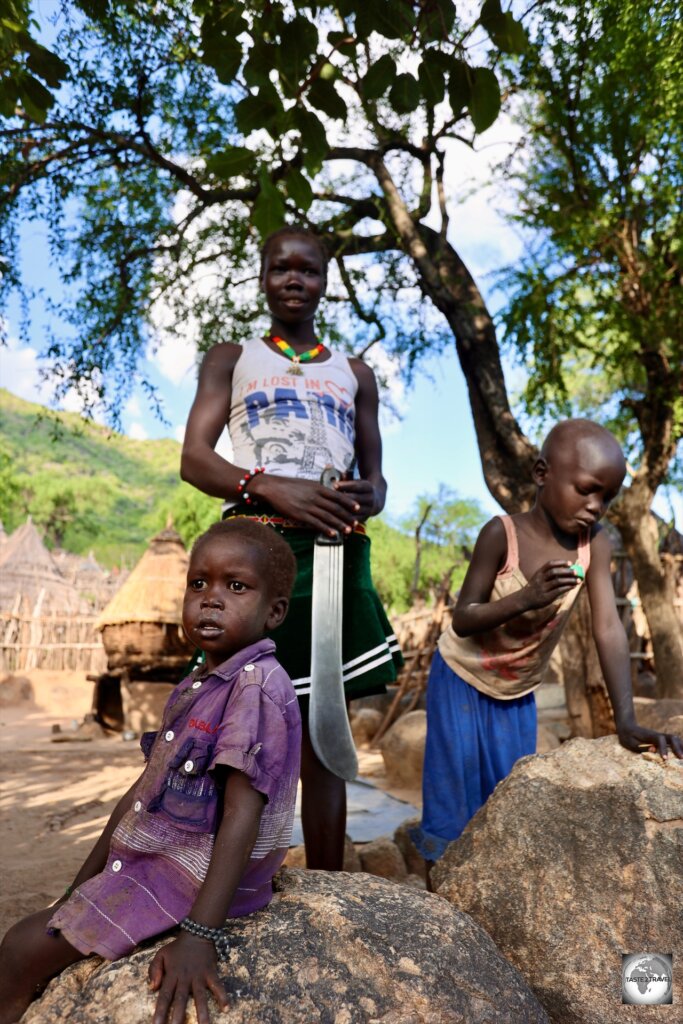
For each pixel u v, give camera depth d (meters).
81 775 8.28
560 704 10.98
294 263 3.56
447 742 3.42
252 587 2.32
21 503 71.88
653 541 9.99
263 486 3.21
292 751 2.27
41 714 16.97
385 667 3.35
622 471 3.24
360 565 3.42
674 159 8.16
